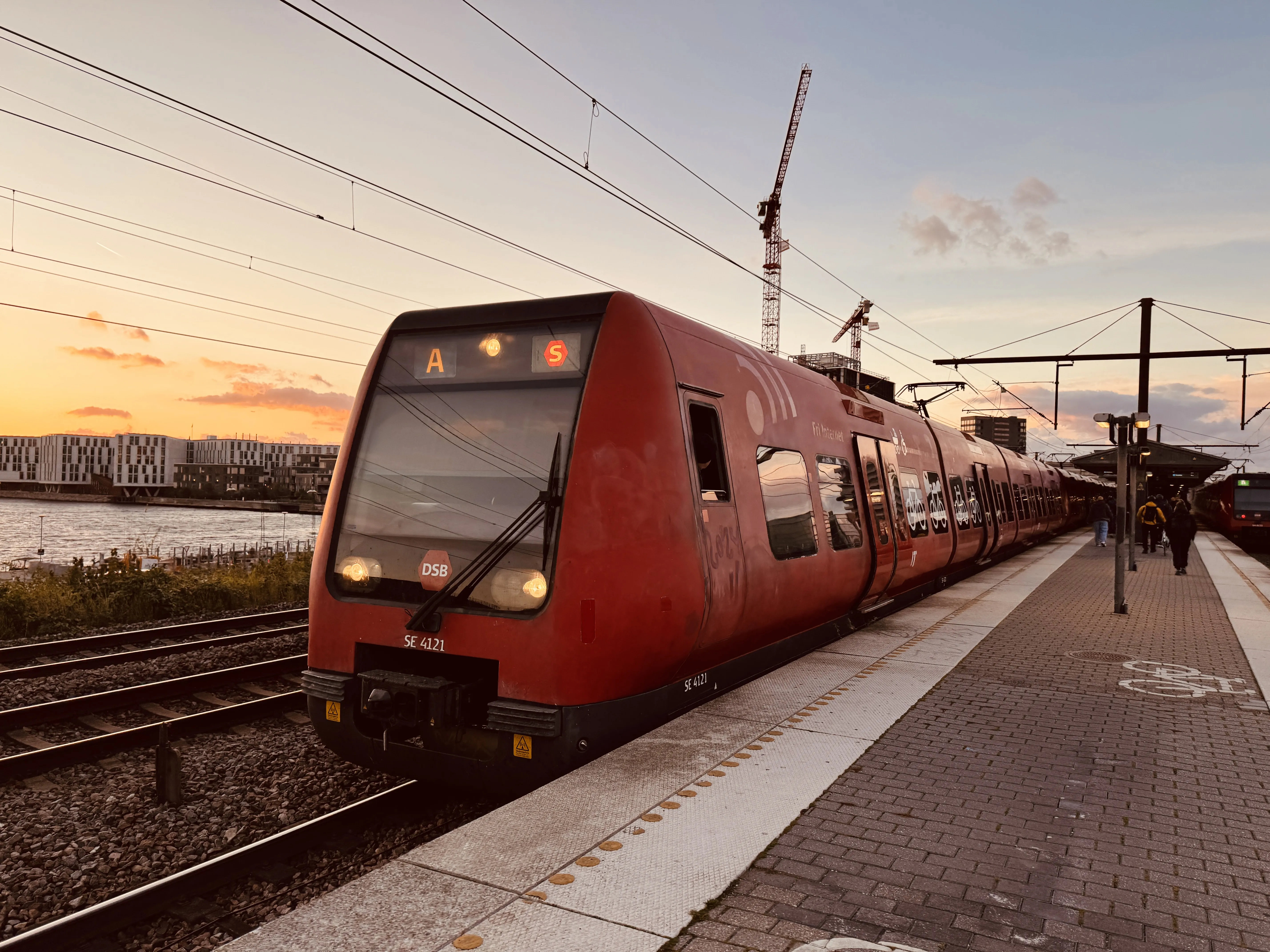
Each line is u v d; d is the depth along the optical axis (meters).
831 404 8.52
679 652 5.12
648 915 2.98
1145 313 22.45
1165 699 6.34
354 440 5.49
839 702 6.09
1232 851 3.62
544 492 4.80
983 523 15.71
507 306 5.34
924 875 3.35
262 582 15.90
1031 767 4.72
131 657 9.54
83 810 5.25
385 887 3.17
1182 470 41.91
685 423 5.30
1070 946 2.83
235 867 4.32
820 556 7.39
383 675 4.83
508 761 4.67
